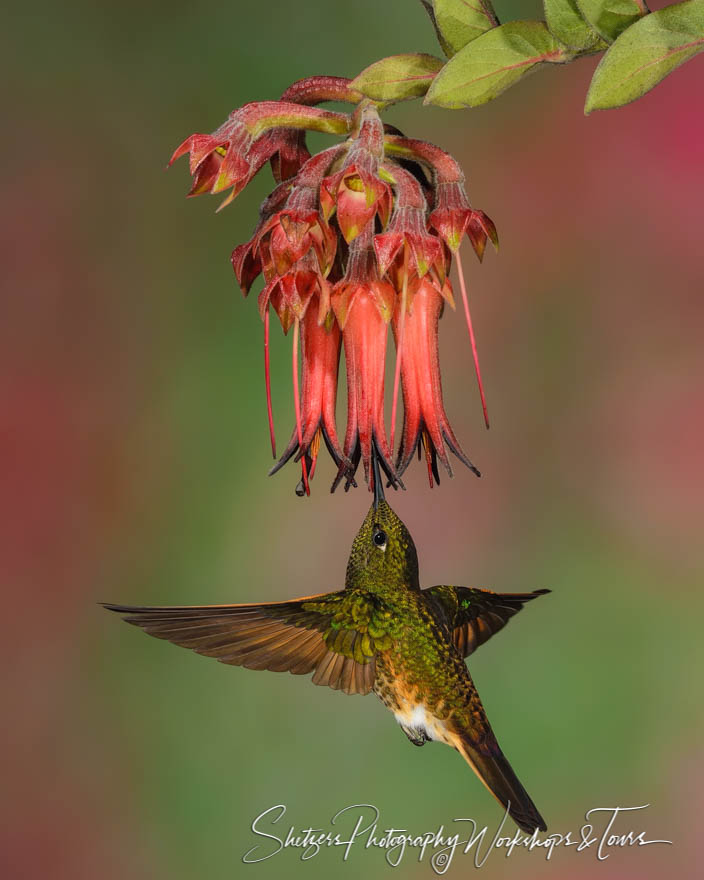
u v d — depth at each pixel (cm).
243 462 400
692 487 386
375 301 283
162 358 405
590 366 399
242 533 395
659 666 376
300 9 410
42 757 378
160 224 411
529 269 404
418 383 284
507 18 400
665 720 372
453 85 280
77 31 410
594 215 406
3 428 397
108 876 370
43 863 370
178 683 384
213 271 410
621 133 407
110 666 386
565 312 402
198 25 411
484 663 381
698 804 363
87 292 405
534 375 399
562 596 385
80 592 392
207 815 374
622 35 278
